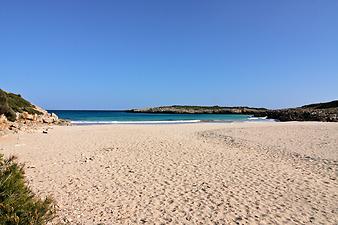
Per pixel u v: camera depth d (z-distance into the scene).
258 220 6.53
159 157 13.54
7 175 4.70
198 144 18.02
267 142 19.39
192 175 10.34
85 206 7.27
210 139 20.98
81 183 9.21
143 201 7.68
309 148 16.75
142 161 12.61
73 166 11.52
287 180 9.79
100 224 6.26
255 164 12.27
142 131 26.72
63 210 6.95
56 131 25.89
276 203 7.60
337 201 7.77
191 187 8.93
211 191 8.55
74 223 6.27
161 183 9.32
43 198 7.63
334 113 63.75
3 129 23.25
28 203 4.48
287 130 28.80
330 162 12.76
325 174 10.67
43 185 8.91
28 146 16.48
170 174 10.45
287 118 71.31
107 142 18.47
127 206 7.32
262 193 8.40
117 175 10.23
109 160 12.74
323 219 6.60
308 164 12.39
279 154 14.76
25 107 35.97
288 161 13.01
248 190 8.67
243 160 13.09
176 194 8.27
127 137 21.42
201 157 13.66
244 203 7.59
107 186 8.94
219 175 10.37
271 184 9.30
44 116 37.69
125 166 11.62
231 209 7.17
